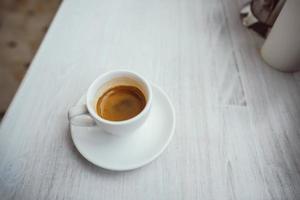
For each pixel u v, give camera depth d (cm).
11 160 29
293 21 32
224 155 30
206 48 40
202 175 28
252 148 30
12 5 98
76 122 28
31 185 28
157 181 28
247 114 33
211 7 45
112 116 29
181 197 27
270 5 38
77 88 35
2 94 74
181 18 44
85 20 43
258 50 39
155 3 46
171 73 37
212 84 36
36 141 30
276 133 31
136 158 28
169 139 29
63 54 38
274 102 34
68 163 29
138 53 39
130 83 30
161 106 31
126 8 45
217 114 33
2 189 27
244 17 42
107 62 38
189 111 33
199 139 31
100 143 29
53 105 33
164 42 40
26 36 89
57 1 100
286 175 29
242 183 28
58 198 27
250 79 36
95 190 28
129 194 27
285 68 36
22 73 79
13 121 32
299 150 30
